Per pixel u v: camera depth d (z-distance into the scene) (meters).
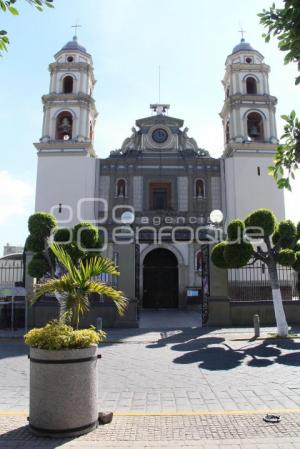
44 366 5.49
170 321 21.53
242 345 13.09
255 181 33.09
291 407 6.68
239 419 6.02
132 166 33.59
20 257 21.05
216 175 33.69
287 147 5.25
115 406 6.88
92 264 6.81
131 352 12.18
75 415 5.41
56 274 16.59
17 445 5.12
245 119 34.78
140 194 33.28
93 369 5.71
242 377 8.81
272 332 15.62
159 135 34.44
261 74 36.31
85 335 5.82
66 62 36.25
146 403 7.04
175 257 32.28
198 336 15.11
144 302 31.66
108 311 18.02
